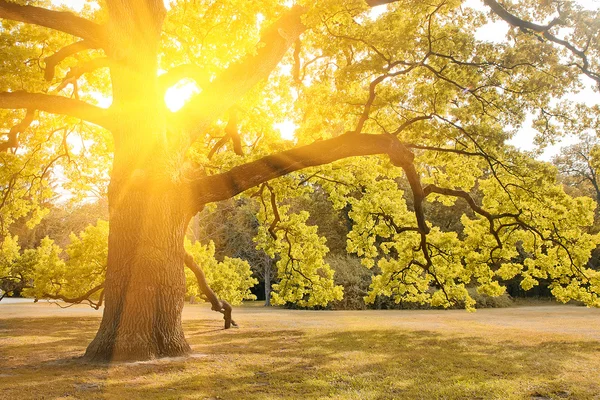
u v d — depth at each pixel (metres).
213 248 19.97
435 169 15.30
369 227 16.02
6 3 8.97
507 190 13.77
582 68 12.24
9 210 18.39
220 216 44.56
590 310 27.53
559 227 14.04
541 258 14.77
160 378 7.54
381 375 7.98
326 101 12.14
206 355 10.01
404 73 11.39
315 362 9.34
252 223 40.62
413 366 8.94
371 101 11.16
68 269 17.97
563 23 12.31
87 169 19.48
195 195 10.02
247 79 10.58
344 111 12.37
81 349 11.16
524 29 12.48
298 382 7.39
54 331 15.83
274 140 15.60
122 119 9.76
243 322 19.86
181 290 9.95
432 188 13.34
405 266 15.65
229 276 19.59
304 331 15.86
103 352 9.16
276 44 10.71
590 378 7.74
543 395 6.50
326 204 40.44
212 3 11.70
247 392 6.61
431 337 13.94
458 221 40.28
